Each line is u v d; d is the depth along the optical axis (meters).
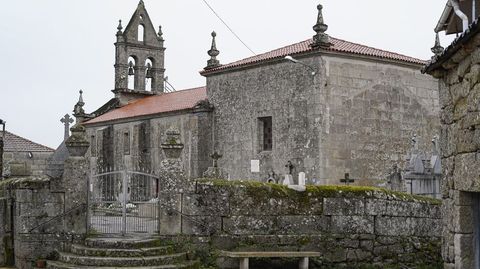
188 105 35.41
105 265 13.29
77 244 14.77
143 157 38.50
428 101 30.64
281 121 28.83
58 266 13.48
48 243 15.13
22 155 46.53
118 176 20.62
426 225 15.56
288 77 28.59
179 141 15.06
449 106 9.96
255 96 30.47
